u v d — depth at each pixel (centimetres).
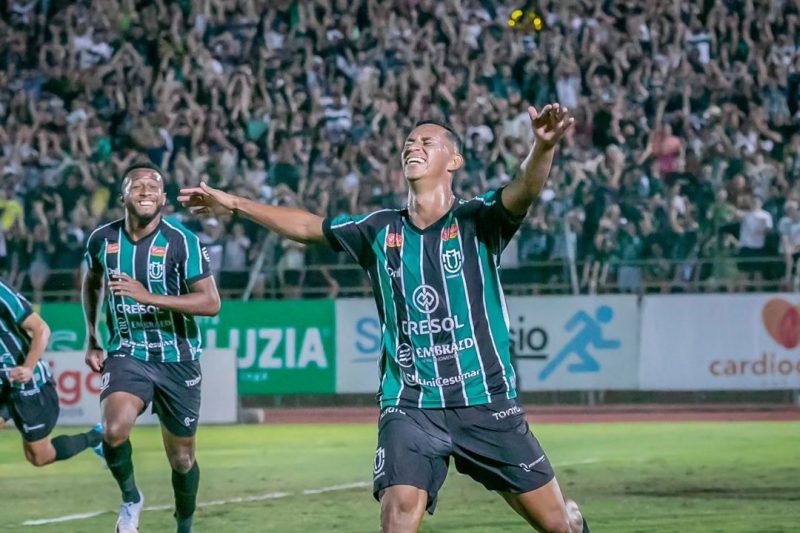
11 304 696
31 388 729
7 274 1605
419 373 449
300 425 1374
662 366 1469
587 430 1263
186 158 1683
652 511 767
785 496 823
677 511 766
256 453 1112
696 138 1638
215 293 657
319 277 1556
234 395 1399
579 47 1814
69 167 1686
